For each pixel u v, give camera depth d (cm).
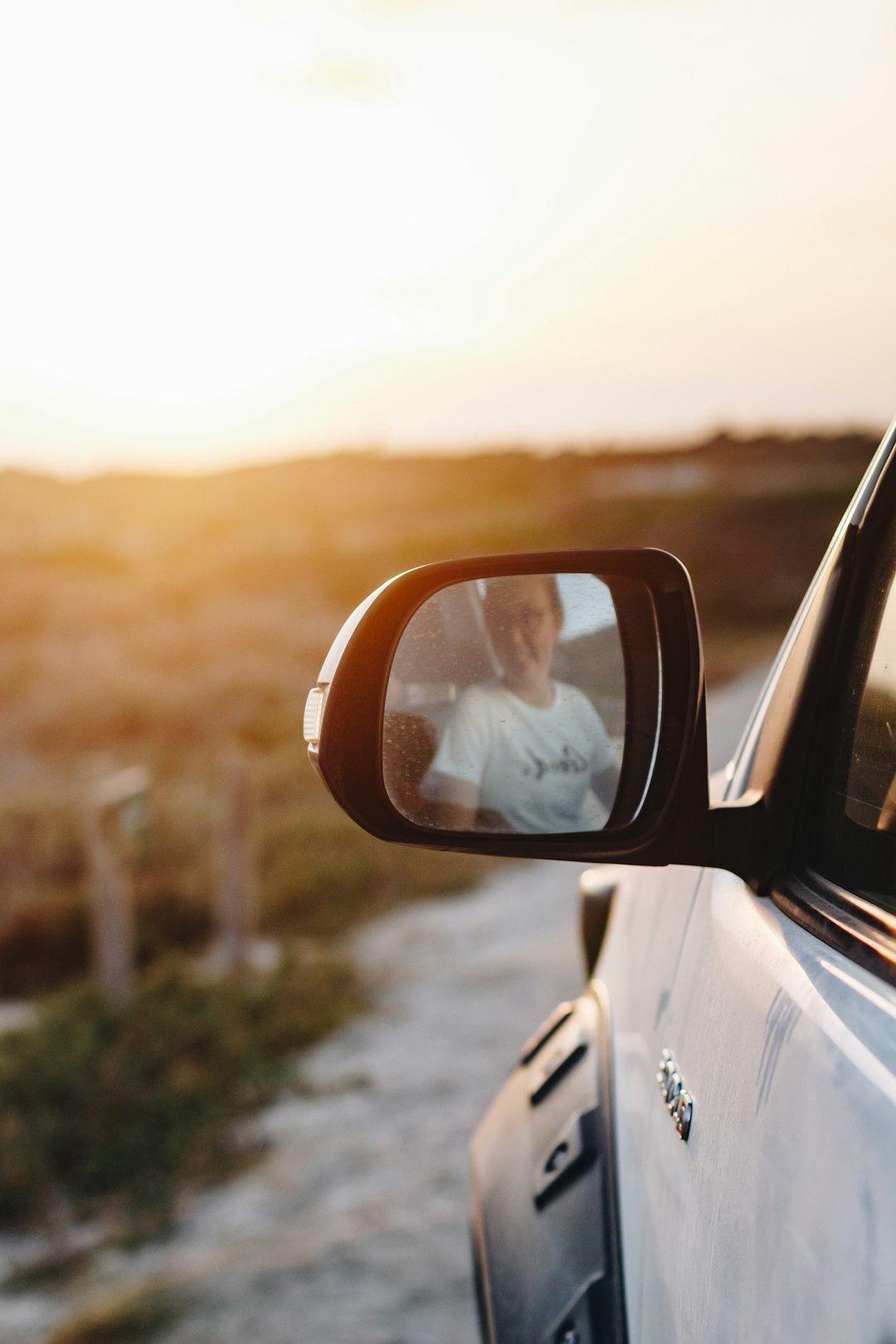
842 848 116
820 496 4691
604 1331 149
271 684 2125
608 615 133
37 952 845
